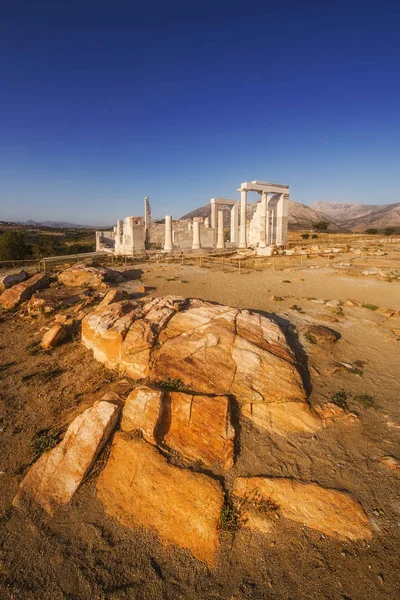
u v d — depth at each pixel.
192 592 5.42
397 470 7.13
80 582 5.73
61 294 18.89
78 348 13.34
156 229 57.97
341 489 6.80
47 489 7.39
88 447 7.72
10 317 17.45
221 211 47.66
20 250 40.69
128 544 6.25
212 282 23.55
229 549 5.94
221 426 7.84
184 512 6.48
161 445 7.75
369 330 14.48
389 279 23.73
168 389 8.97
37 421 9.78
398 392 10.01
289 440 8.02
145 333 11.23
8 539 6.54
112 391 9.41
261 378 9.15
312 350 12.39
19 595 5.59
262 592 5.28
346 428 8.46
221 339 10.45
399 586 5.13
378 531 5.98
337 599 5.06
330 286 22.41
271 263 32.62
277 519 6.29
